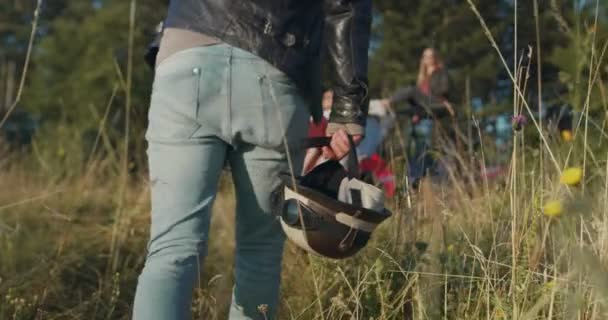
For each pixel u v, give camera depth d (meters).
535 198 2.72
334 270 3.20
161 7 13.89
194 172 2.22
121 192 4.54
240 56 2.23
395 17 16.20
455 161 4.39
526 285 2.49
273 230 2.43
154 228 2.24
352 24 2.34
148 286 2.18
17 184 6.77
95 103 19.14
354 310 2.88
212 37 2.24
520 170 3.33
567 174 2.12
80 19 29.83
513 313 2.36
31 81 25.52
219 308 3.20
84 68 21.44
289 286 3.37
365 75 2.35
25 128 21.55
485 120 4.70
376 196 2.29
